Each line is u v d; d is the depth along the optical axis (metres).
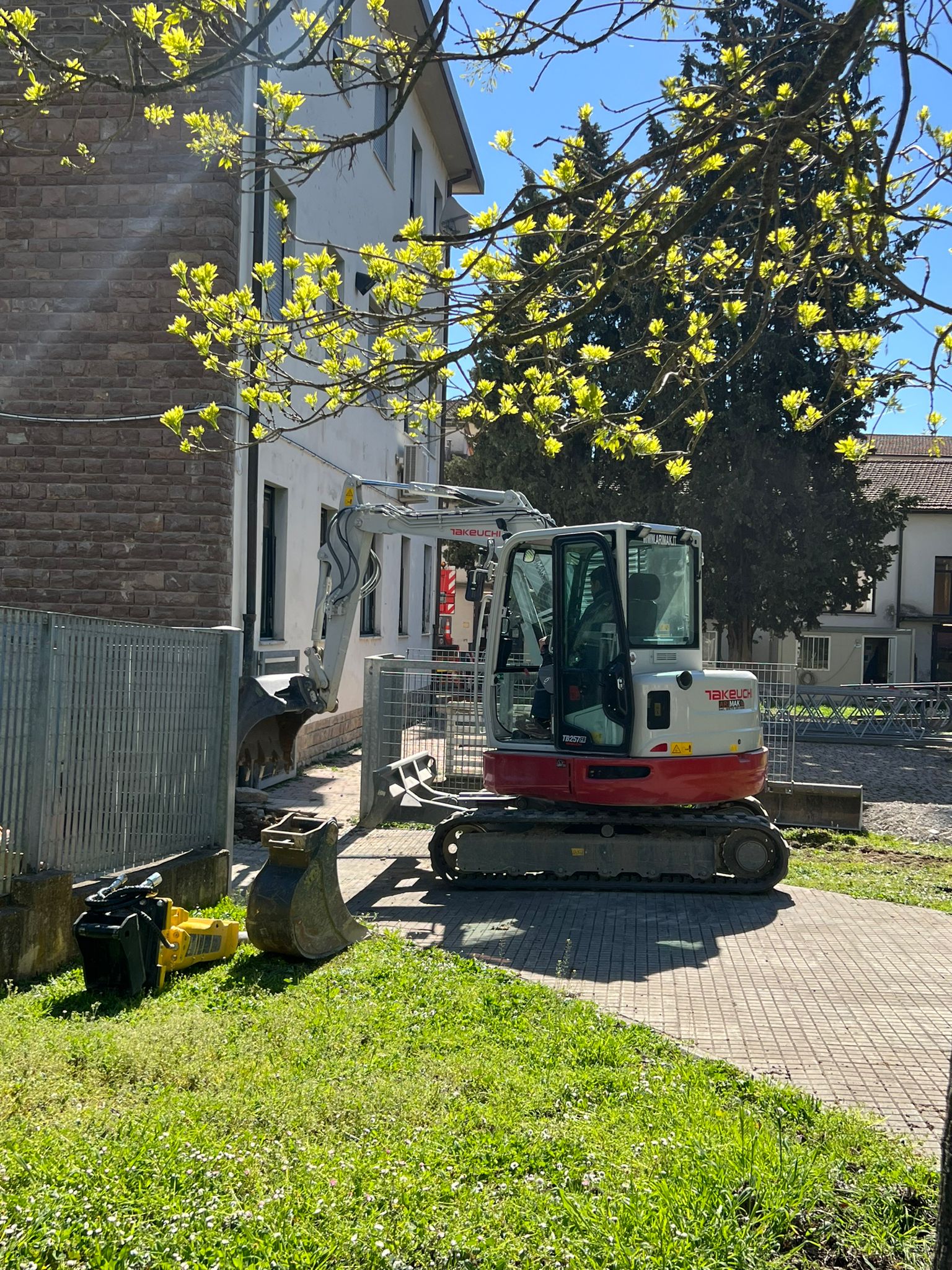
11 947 6.13
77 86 4.07
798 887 9.80
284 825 7.09
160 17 4.24
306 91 14.68
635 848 9.68
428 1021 5.65
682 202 4.21
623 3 3.46
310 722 16.33
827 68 3.13
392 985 6.23
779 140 3.36
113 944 5.88
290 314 5.00
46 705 6.48
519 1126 4.39
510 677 10.66
